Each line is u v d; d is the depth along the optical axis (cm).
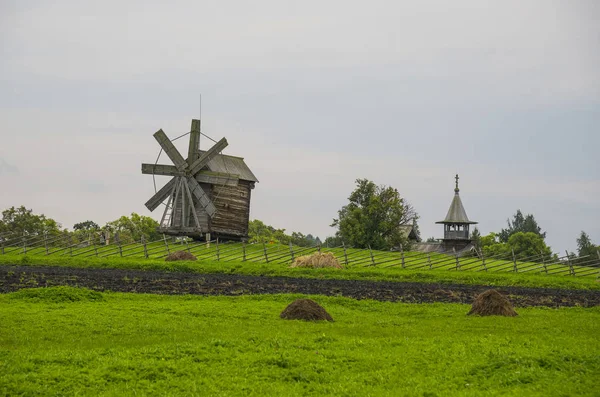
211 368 4000
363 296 7594
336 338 4788
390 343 4688
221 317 5819
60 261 9219
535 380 3794
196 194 12975
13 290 7212
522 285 8750
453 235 19438
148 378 3822
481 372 3972
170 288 7669
